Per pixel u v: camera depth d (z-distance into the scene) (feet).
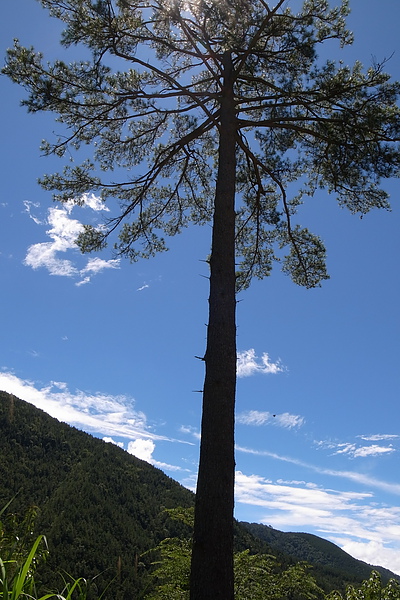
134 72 28.55
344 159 28.48
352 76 28.60
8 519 12.03
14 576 8.46
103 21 25.62
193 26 28.43
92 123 30.07
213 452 17.80
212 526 16.49
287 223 34.12
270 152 32.78
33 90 26.48
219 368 19.45
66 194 30.94
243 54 27.27
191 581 15.96
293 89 27.48
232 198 24.35
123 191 32.71
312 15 27.14
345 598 28.04
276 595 27.91
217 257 22.36
